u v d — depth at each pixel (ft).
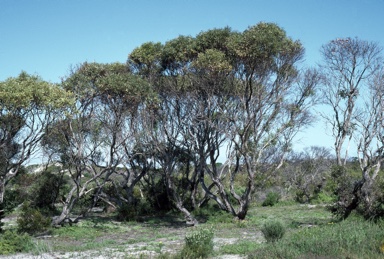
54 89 68.90
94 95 80.07
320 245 40.42
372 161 72.18
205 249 46.83
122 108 81.76
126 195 112.16
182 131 92.58
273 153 94.02
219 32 83.35
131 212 96.02
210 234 49.44
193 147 94.32
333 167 77.36
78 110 72.43
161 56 88.48
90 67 83.20
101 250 55.93
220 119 86.38
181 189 106.63
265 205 130.21
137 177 106.93
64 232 74.23
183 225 88.99
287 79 87.25
